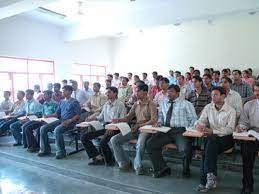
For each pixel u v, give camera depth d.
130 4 6.47
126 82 6.27
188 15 6.16
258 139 2.28
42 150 4.16
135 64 10.73
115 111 3.76
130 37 10.76
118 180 2.94
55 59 8.62
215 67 8.95
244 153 2.43
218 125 2.81
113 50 11.20
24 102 5.54
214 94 2.79
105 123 3.79
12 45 7.28
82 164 3.63
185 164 2.93
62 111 4.36
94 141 4.07
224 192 2.50
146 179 2.94
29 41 7.75
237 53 8.52
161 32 9.98
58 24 8.35
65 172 3.42
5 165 3.94
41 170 3.66
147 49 10.40
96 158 3.61
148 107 3.38
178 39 9.65
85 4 6.45
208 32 9.01
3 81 7.16
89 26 7.97
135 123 3.53
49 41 8.40
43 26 8.19
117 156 3.29
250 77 6.42
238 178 2.86
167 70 9.96
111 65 11.20
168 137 3.05
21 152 4.41
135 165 3.13
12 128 4.91
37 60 8.09
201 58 9.20
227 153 2.87
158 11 6.62
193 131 2.67
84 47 9.87
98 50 10.57
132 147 4.01
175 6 6.34
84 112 4.64
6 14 5.20
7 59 7.25
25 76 7.75
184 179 2.90
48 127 4.16
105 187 2.95
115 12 7.18
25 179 3.30
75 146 4.53
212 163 2.53
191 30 9.34
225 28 8.67
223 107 2.80
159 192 2.56
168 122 3.22
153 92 5.52
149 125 3.13
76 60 9.50
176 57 9.73
